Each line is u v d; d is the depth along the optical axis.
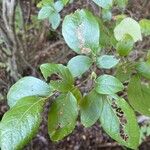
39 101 0.21
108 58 0.23
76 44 0.24
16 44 0.50
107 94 0.22
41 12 0.33
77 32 0.24
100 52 0.26
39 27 0.62
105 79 0.22
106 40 0.27
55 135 0.21
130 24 0.25
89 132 0.64
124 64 0.25
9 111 0.20
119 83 0.22
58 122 0.21
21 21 0.58
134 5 0.55
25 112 0.20
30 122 0.20
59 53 0.65
